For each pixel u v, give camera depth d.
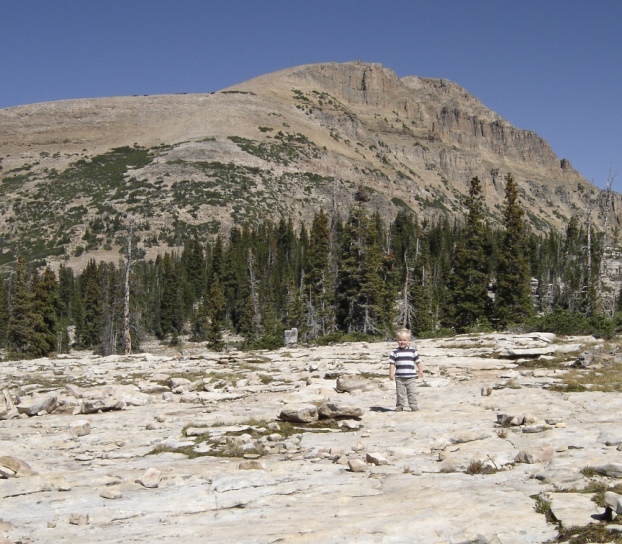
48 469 9.82
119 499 7.98
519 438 9.98
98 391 17.06
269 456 10.23
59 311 81.00
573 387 14.68
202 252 109.50
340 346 30.84
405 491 7.60
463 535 5.92
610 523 5.86
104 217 139.12
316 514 6.95
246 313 69.44
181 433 12.32
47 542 6.48
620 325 29.28
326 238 60.72
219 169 173.00
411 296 62.97
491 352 23.14
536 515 6.33
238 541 6.13
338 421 12.63
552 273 95.25
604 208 53.25
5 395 15.20
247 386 18.52
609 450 8.73
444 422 11.94
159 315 87.75
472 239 52.59
